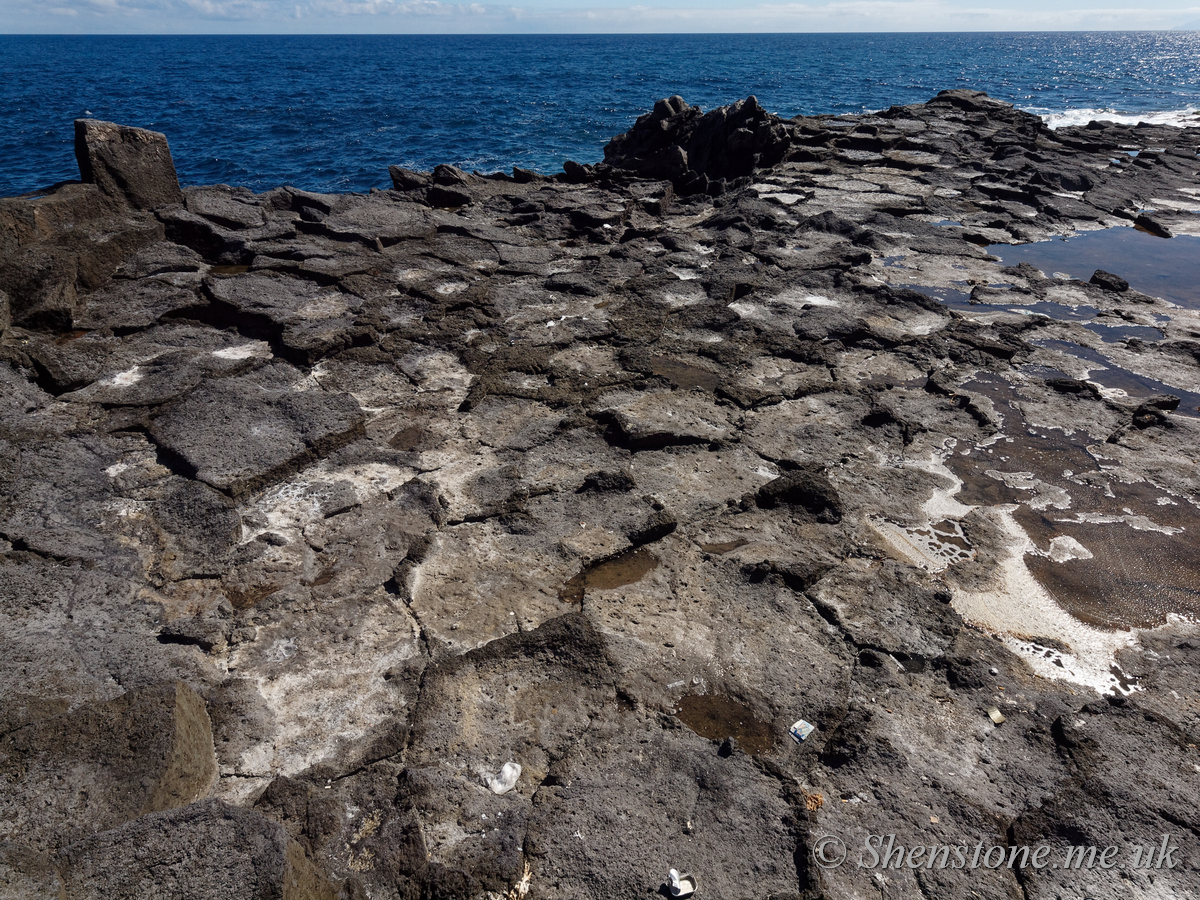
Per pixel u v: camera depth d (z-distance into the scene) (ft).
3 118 119.65
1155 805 10.36
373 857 9.48
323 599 13.66
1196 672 12.80
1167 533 16.21
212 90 177.99
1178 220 42.68
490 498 16.48
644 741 11.21
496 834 9.79
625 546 15.12
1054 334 26.16
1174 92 155.74
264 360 22.04
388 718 11.46
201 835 8.20
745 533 15.71
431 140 99.50
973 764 10.99
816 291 28.99
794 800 10.34
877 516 16.43
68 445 17.49
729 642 13.00
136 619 12.94
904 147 57.88
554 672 12.29
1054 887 9.36
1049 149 59.21
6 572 13.28
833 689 12.16
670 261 31.76
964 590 14.48
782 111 128.36
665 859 9.52
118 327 24.04
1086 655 13.11
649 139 59.52
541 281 29.68
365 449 18.16
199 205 32.50
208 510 15.56
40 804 9.04
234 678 11.98
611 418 19.36
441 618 13.30
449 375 22.20
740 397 20.68
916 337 25.07
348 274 28.30
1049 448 19.29
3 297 21.38
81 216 28.53
